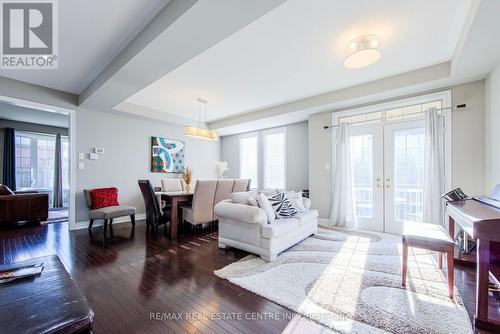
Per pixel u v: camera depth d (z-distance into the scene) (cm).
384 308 169
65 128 704
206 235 374
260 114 516
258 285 204
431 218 329
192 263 257
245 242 278
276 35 239
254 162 644
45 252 291
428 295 186
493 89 276
